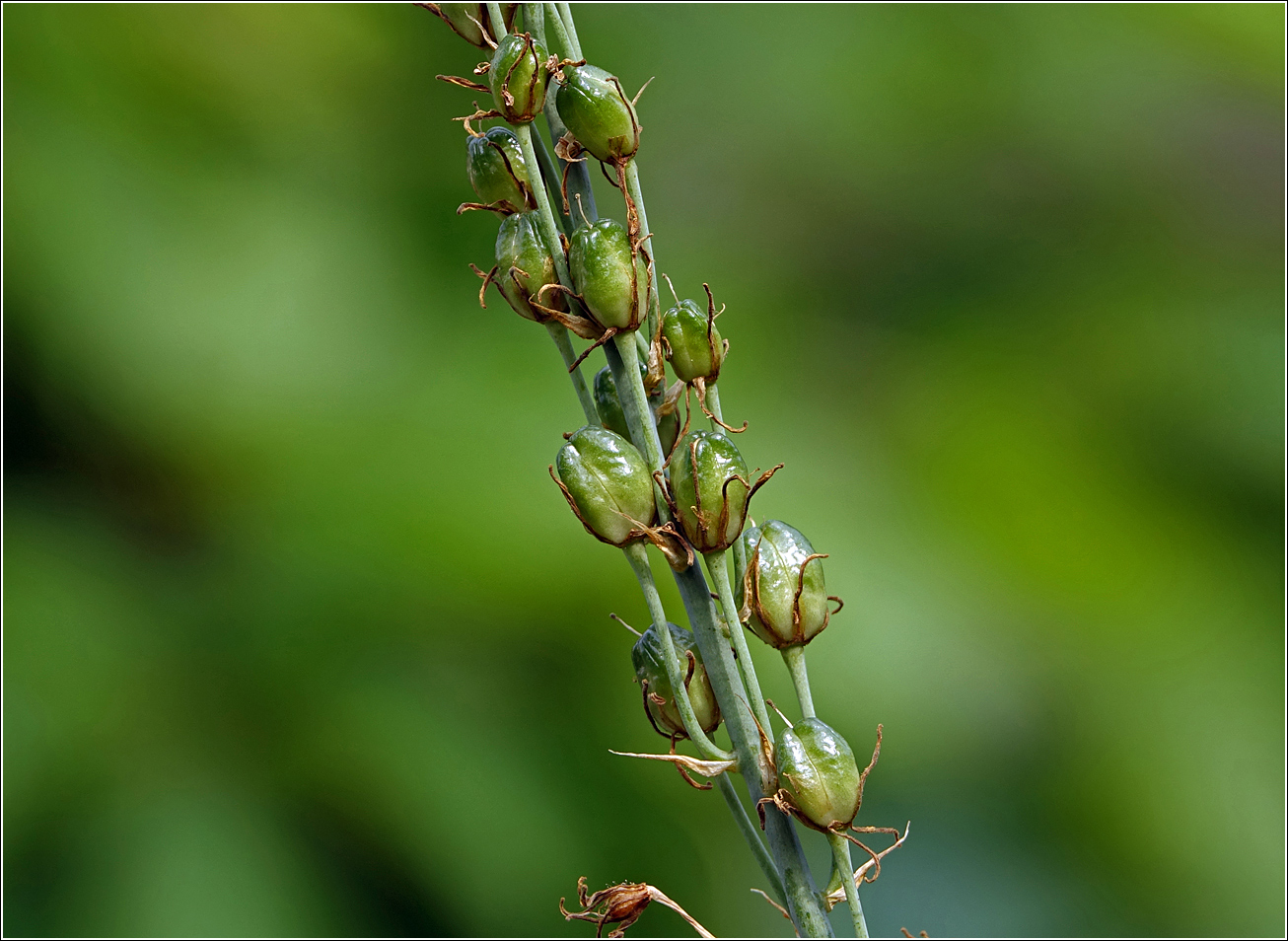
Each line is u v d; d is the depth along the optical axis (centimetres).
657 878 98
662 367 55
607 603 99
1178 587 110
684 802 99
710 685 55
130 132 100
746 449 109
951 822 108
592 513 54
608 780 98
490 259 110
